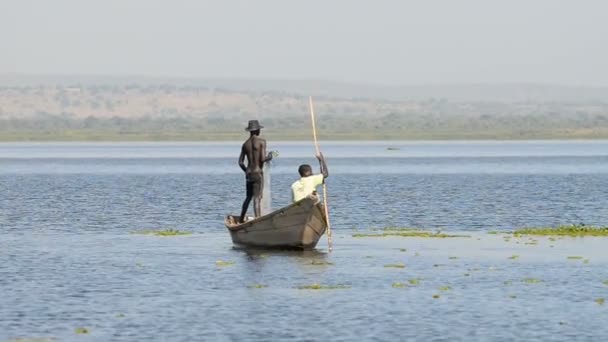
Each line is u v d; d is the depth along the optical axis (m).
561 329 60.50
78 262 89.06
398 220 132.00
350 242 103.81
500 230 118.00
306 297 70.62
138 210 150.38
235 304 68.25
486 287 74.62
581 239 105.50
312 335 59.25
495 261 88.62
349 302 68.69
